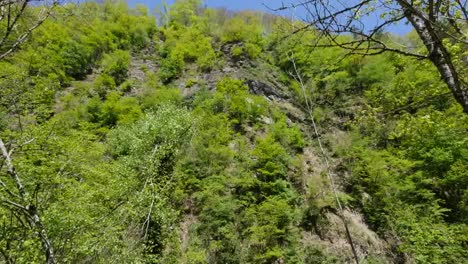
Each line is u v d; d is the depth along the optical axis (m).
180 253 12.90
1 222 5.14
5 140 5.82
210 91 25.86
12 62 6.43
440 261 9.70
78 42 30.89
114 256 8.30
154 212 11.94
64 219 6.14
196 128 18.64
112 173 12.53
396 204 13.48
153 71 31.92
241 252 12.54
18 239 5.19
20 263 5.04
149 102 24.22
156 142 16.52
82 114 22.00
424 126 6.30
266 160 16.86
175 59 30.67
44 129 7.16
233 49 31.20
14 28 3.47
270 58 28.89
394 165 14.45
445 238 10.06
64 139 8.82
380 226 14.18
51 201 6.55
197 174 16.28
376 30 2.40
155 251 12.48
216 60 30.39
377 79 18.16
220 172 16.27
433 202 12.11
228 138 18.83
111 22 36.53
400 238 13.29
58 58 26.06
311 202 14.93
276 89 25.69
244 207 14.66
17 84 5.68
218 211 13.73
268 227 12.80
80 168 9.52
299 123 22.19
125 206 9.98
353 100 17.27
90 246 7.07
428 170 13.70
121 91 28.00
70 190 7.59
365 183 15.77
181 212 15.06
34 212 4.23
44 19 3.66
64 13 3.94
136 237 10.56
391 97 6.11
